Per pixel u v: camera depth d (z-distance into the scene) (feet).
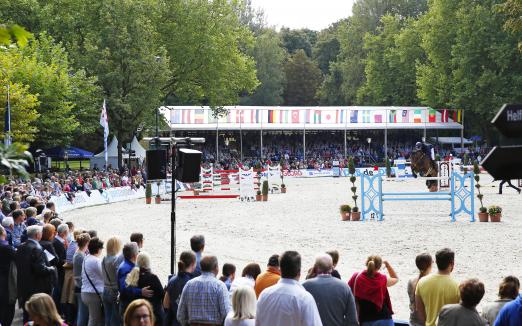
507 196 136.26
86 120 176.96
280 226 96.22
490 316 25.77
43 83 151.43
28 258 38.11
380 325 29.37
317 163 260.42
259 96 370.12
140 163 213.46
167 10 208.23
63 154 192.34
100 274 37.11
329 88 372.79
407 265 62.39
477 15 246.06
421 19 291.17
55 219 48.03
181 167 44.47
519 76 243.40
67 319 41.86
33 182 118.21
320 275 26.30
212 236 86.17
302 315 23.03
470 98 253.03
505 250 69.67
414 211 113.19
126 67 178.91
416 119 248.52
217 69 214.90
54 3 192.85
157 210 125.29
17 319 45.29
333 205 128.57
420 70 277.03
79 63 176.14
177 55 209.67
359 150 283.18
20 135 133.18
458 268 60.18
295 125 249.14
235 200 147.13
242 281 30.76
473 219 97.45
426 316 27.58
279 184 198.39
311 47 470.80
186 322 28.55
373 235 84.12
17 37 14.25
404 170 208.95
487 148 269.64
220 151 278.67
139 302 19.94
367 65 317.63
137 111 181.16
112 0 181.16
